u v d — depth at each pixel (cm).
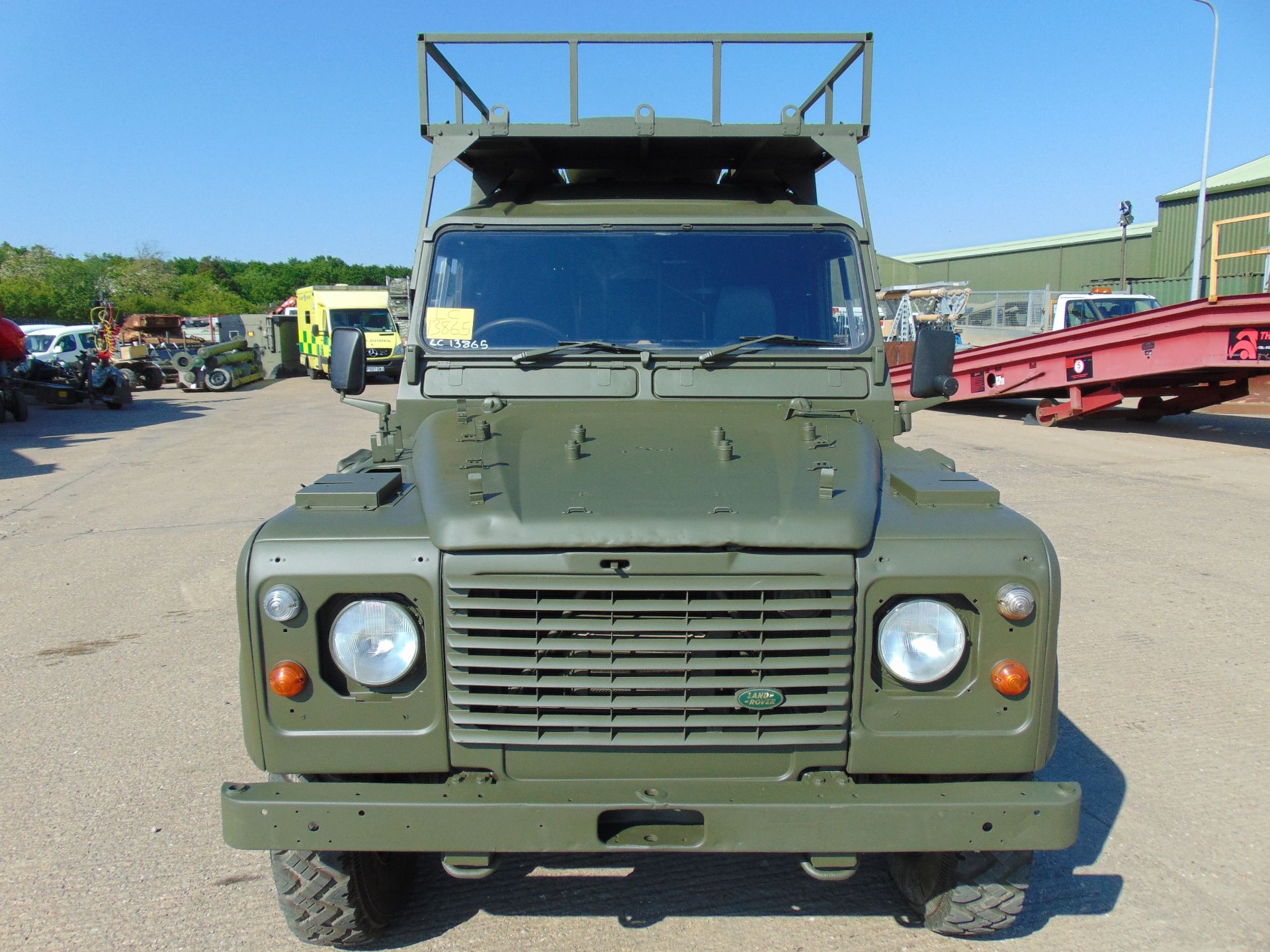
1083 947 307
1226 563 721
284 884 283
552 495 267
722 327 370
